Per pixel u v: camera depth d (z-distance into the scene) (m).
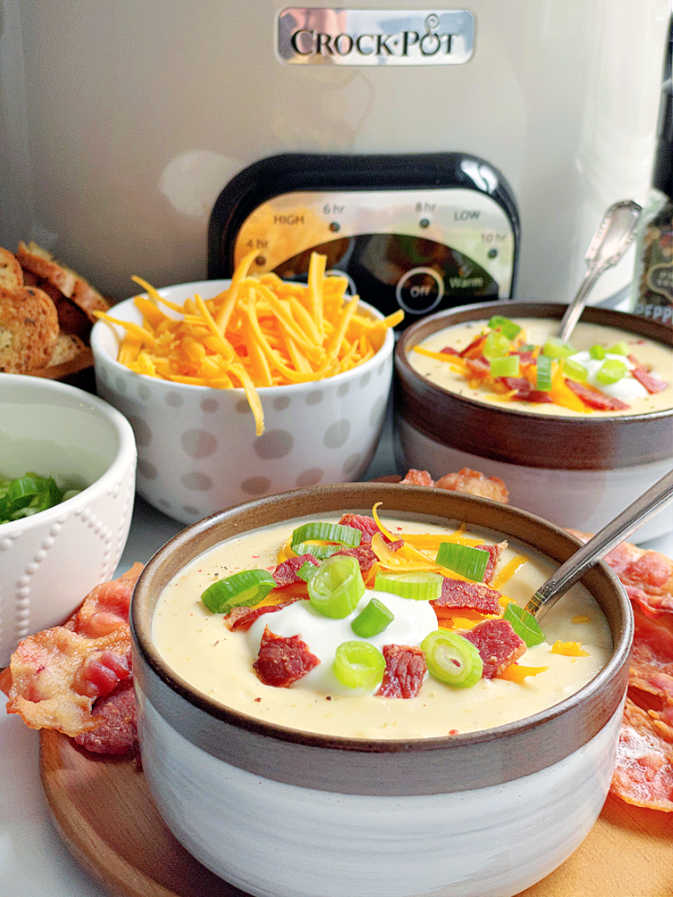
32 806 0.73
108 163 1.06
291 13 1.01
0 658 0.85
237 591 0.67
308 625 0.65
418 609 0.67
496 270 1.15
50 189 1.07
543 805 0.59
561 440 0.92
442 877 0.58
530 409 0.97
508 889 0.61
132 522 1.05
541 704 0.61
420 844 0.57
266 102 1.04
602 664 0.65
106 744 0.75
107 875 0.65
